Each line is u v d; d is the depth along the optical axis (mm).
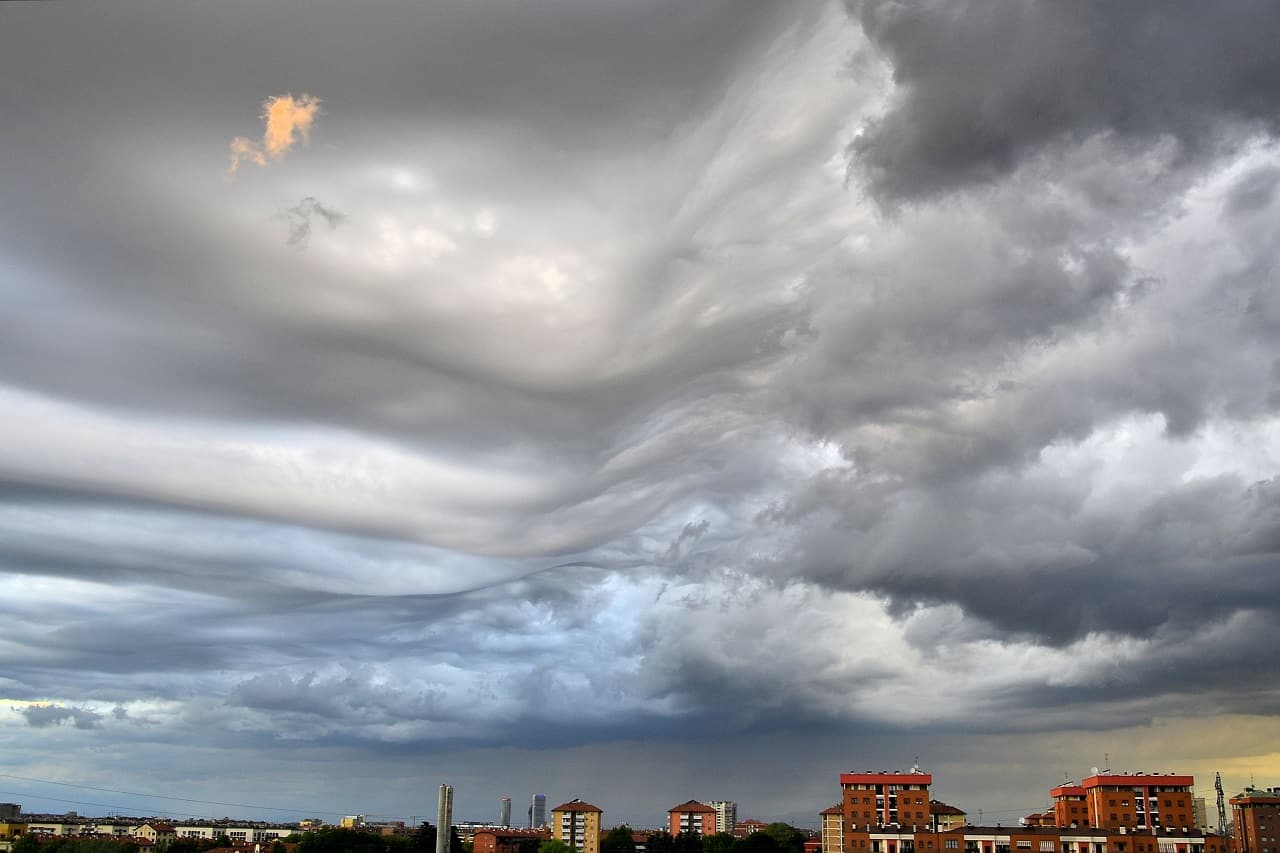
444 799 111812
